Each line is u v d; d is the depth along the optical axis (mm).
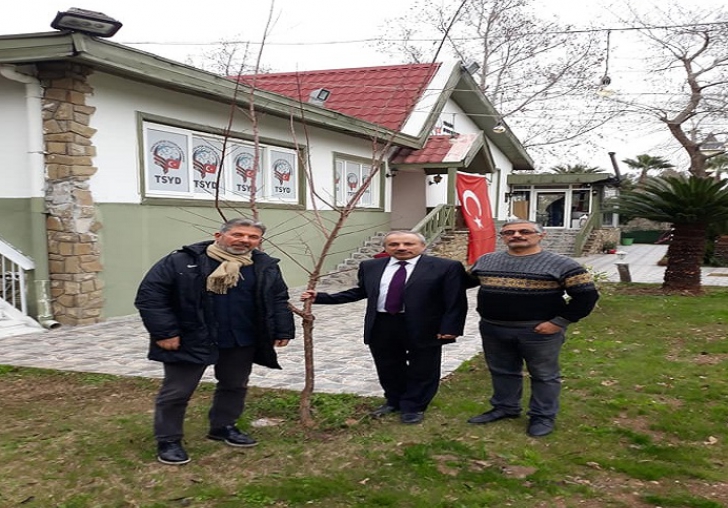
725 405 4812
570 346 7047
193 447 3902
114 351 6664
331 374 5738
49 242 7988
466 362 6188
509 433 4164
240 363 3779
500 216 22922
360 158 14359
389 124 15000
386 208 15781
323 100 15641
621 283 13781
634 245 34562
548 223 27500
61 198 7871
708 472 3562
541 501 3195
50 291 8039
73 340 7199
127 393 5133
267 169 11406
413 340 4168
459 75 17453
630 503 3186
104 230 8297
